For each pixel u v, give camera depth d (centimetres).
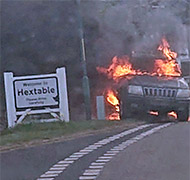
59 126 2586
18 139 2191
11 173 1574
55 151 1916
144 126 2678
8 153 1900
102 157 1775
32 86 2802
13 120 2777
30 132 2438
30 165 1678
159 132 2338
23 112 2788
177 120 3138
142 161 1686
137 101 3084
